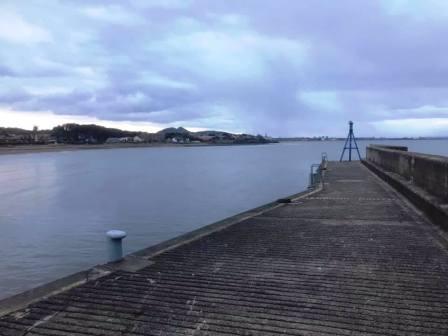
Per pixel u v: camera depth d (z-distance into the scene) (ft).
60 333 12.24
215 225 26.66
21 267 42.32
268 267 17.98
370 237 23.07
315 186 47.39
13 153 432.25
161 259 19.20
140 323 12.82
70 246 49.85
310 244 21.77
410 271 17.17
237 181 125.39
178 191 102.06
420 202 30.55
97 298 14.70
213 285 15.87
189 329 12.41
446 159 28.50
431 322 12.53
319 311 13.46
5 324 12.82
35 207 79.30
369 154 82.17
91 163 248.11
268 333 12.08
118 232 18.92
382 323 12.53
